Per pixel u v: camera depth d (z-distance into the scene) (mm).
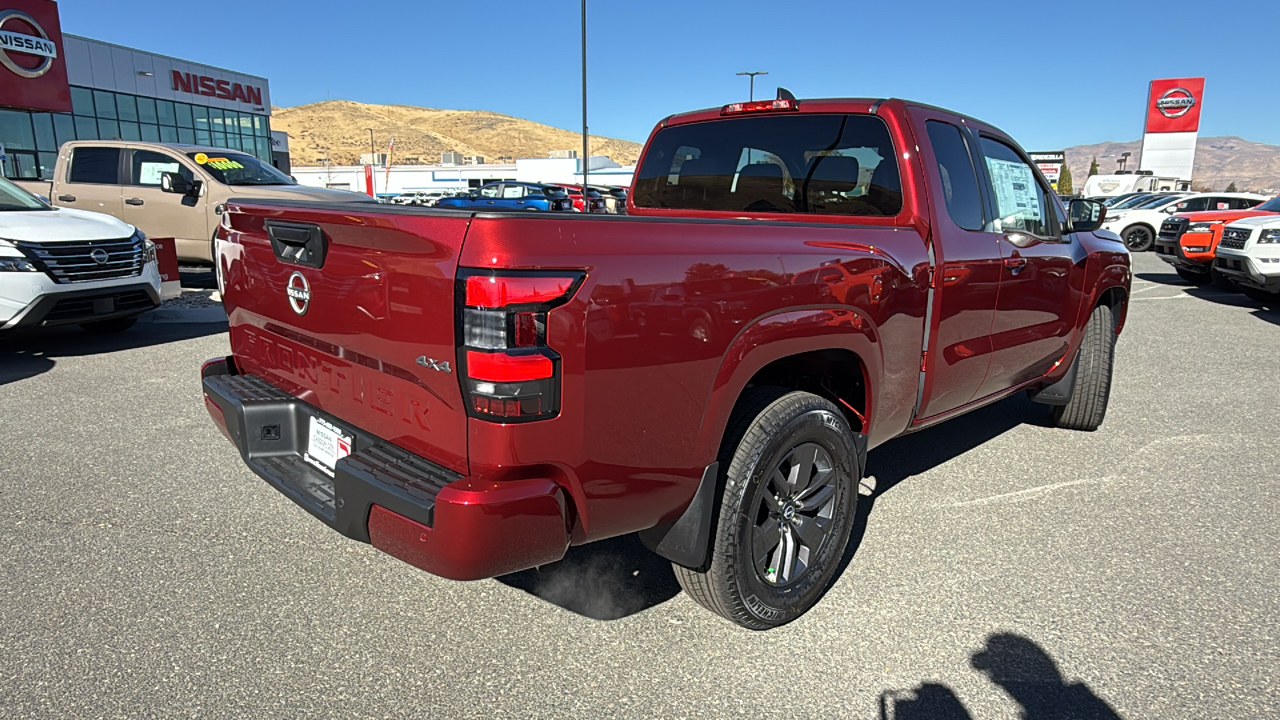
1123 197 24984
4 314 6125
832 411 2703
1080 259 4328
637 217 2156
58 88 24531
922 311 3068
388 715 2270
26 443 4434
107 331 7688
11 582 2938
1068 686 2451
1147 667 2549
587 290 1981
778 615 2686
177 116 39094
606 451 2115
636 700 2357
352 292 2256
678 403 2227
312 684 2396
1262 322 9594
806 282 2510
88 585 2930
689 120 4000
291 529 3426
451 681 2428
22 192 7293
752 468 2447
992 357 3670
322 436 2668
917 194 3135
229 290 3061
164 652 2535
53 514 3525
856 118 3336
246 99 43469
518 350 1908
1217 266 11227
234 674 2434
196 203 10328
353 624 2727
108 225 6945
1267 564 3256
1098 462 4480
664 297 2129
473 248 1896
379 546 2160
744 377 2367
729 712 2311
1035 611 2879
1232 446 4773
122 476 3977
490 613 2812
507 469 1991
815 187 3514
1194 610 2895
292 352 2723
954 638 2705
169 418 4930
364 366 2326
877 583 3074
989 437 4930
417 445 2193
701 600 2617
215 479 3957
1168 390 6141
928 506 3838
